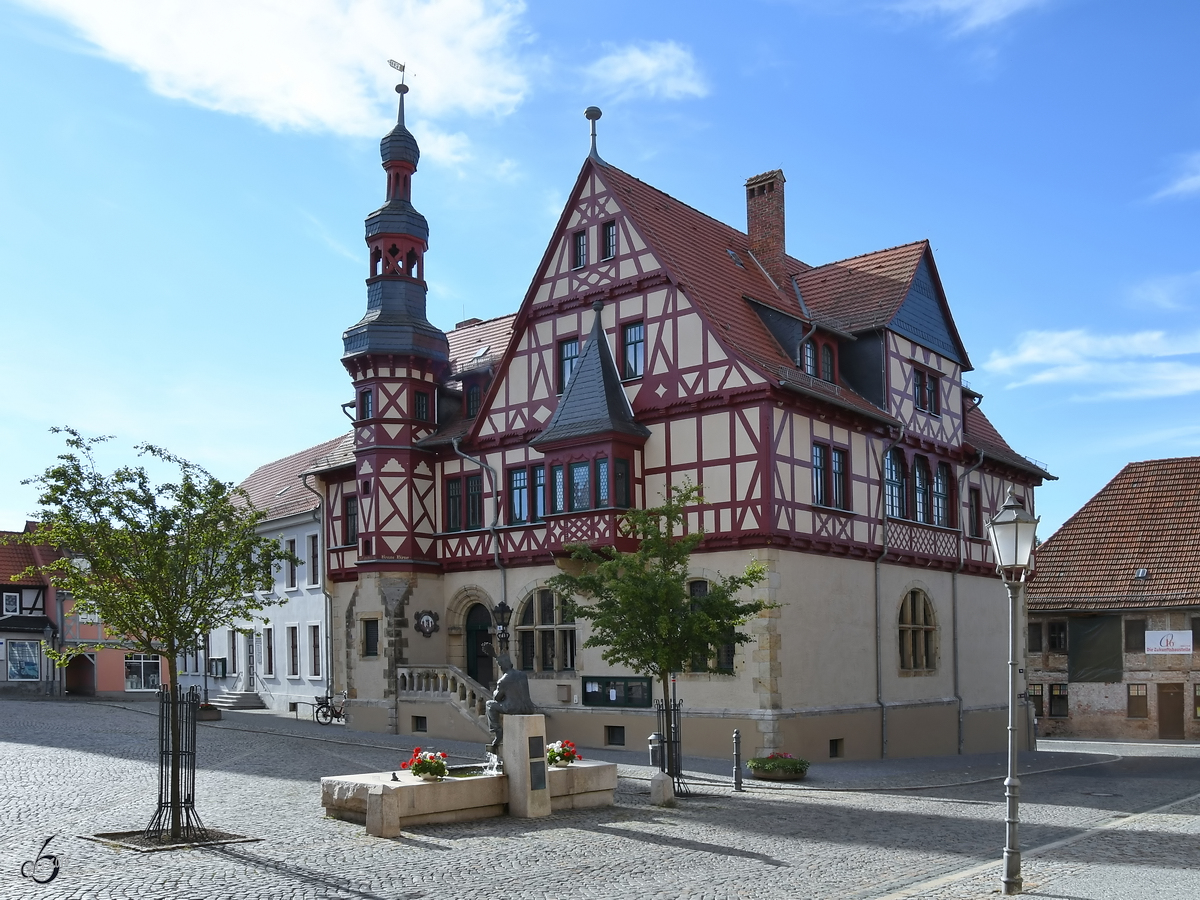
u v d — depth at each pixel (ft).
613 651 62.69
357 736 90.89
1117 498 147.33
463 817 48.80
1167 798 64.03
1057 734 138.82
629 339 88.63
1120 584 136.98
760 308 91.76
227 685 141.79
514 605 95.20
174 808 43.29
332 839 43.93
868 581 89.97
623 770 69.62
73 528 44.57
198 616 46.19
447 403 106.32
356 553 106.73
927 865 41.01
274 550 48.78
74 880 36.04
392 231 104.63
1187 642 131.44
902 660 94.27
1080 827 51.39
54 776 60.70
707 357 83.20
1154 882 37.73
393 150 106.73
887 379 93.20
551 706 90.63
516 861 40.40
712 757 79.66
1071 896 35.37
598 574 64.80
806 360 89.45
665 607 61.62
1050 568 142.92
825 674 83.56
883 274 99.86
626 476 84.84
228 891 34.91
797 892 36.09
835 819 52.37
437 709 92.63
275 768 66.13
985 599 107.65
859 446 90.38
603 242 90.94
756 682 78.23
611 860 40.86
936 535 99.55
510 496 96.58
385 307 104.01
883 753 88.74
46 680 153.69
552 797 51.93
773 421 80.38
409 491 101.40
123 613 44.96
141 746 75.92
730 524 80.69
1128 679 134.41
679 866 40.01
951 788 68.59
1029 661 141.18
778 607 79.10
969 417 118.73
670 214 95.76
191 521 46.75
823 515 84.58
